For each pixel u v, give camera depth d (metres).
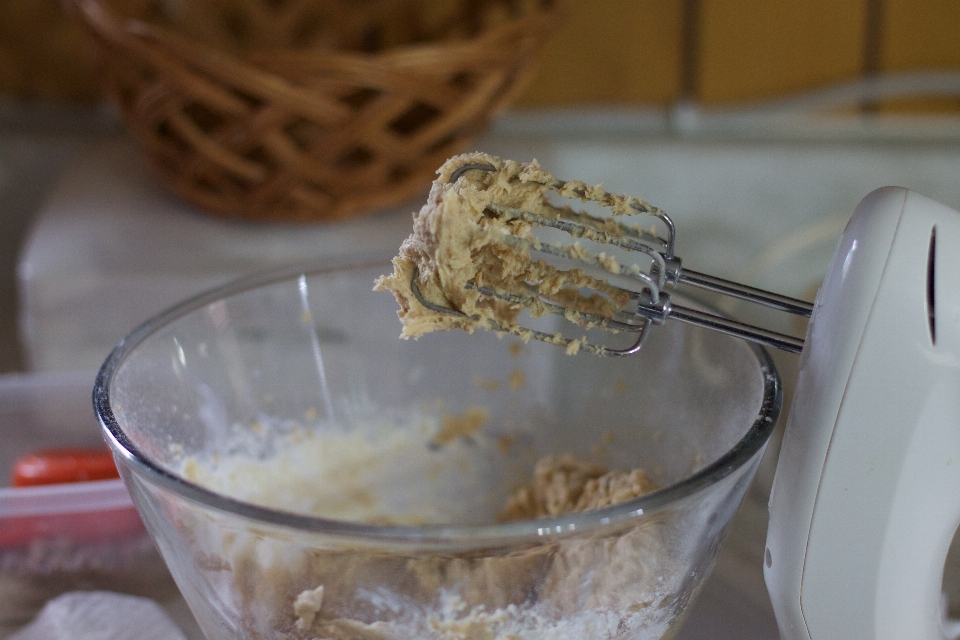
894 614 0.45
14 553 0.61
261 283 0.56
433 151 0.97
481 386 0.61
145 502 0.45
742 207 1.22
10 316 1.18
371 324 0.59
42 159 1.23
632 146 1.22
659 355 0.54
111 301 0.90
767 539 0.47
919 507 0.44
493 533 0.41
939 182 1.19
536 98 1.26
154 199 1.06
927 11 1.17
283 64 0.85
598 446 0.58
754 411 0.47
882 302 0.42
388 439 0.62
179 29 1.14
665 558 0.44
